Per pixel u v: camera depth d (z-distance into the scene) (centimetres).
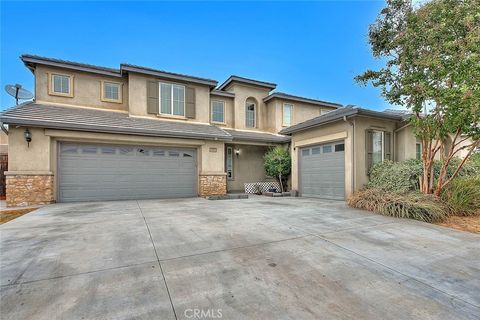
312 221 670
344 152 1116
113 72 1357
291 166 1472
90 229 580
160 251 430
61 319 240
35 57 1191
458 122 685
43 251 428
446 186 819
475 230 582
